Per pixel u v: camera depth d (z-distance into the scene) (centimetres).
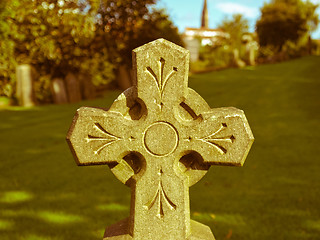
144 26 1515
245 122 244
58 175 641
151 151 247
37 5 1339
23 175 639
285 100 1348
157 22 1569
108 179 626
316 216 479
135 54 235
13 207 514
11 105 1378
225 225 464
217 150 247
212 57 3941
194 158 256
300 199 530
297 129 945
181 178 250
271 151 774
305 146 799
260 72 2488
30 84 1377
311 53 4688
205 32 6594
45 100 1478
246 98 1429
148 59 235
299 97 1386
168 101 241
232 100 1402
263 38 4050
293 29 3956
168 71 237
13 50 1427
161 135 246
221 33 4341
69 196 553
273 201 529
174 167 251
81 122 243
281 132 923
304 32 4081
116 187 590
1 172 653
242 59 3662
